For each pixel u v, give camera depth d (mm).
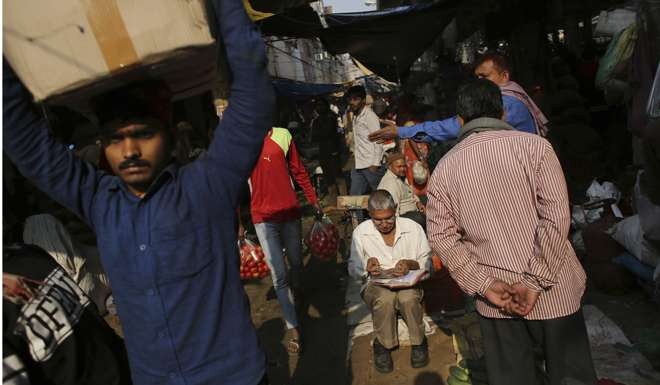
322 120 9094
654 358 2982
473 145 2117
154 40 1207
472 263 2172
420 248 3586
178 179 1480
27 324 1455
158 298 1443
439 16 7223
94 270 4613
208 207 1478
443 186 2191
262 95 1433
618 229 3875
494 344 2289
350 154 16078
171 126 1511
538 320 2113
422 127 3506
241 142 1463
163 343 1466
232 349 1518
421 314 3357
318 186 10461
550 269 1978
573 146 6465
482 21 7684
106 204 1496
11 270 1544
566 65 7430
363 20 7340
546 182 1967
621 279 3809
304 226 7578
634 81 3086
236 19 1370
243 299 1571
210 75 1518
